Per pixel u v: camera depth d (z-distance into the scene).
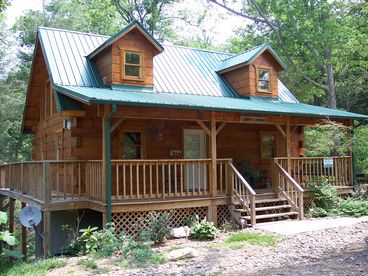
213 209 12.81
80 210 12.77
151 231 10.66
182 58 17.97
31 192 13.16
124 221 11.52
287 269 7.34
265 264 7.95
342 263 7.57
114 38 13.77
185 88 15.91
